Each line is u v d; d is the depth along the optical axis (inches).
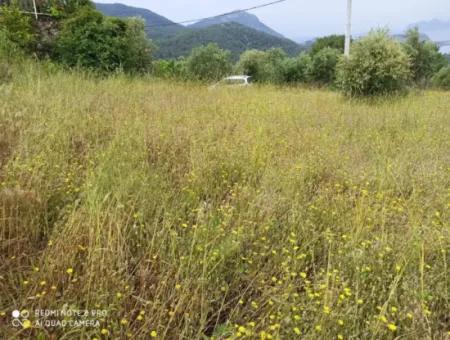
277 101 275.0
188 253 81.7
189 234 87.3
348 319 63.9
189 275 73.9
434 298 72.1
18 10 350.3
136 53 400.8
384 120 231.3
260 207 102.3
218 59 624.7
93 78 297.4
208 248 82.6
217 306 72.2
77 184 107.9
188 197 106.6
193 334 64.3
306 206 107.3
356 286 69.0
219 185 122.8
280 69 865.5
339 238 90.6
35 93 201.3
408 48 735.1
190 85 337.4
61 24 384.2
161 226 91.0
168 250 83.7
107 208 85.4
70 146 140.3
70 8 412.5
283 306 67.4
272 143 158.7
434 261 84.4
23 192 91.7
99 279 68.2
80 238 77.7
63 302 64.7
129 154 128.1
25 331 60.2
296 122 209.2
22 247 80.7
